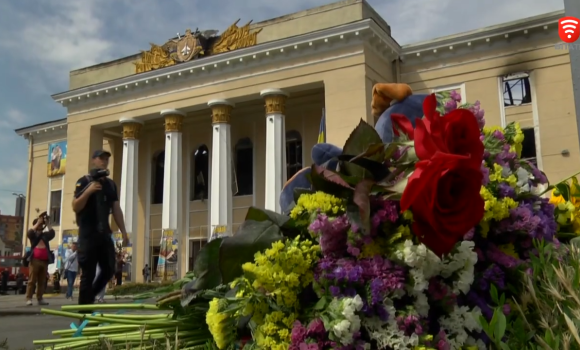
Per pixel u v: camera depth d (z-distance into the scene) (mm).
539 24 17156
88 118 23250
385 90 2152
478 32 17859
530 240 1546
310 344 1231
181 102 20984
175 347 1671
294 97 20859
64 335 2244
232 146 22656
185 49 20953
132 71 22625
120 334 2021
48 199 26453
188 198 23156
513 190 1567
